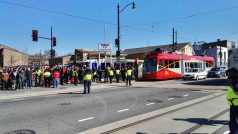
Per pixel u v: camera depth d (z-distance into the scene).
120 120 11.05
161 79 36.78
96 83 30.92
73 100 16.42
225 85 27.69
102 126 10.06
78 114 12.18
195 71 39.28
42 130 9.54
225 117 11.32
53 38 37.00
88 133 9.12
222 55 81.75
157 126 9.93
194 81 34.41
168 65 37.34
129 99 16.97
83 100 16.42
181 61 39.81
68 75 30.20
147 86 27.08
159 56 36.06
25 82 25.47
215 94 19.77
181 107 13.97
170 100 16.69
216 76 43.12
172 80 37.06
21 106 14.41
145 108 13.83
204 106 14.23
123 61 46.25
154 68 35.84
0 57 96.56
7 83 24.42
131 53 94.88
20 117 11.62
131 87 26.06
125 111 12.96
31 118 11.41
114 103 15.30
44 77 26.88
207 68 48.12
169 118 11.30
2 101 16.78
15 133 9.16
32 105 14.67
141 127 9.81
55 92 21.55
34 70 30.72
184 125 10.03
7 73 24.59
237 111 6.83
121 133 9.05
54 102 15.66
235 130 6.84
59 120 11.02
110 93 20.25
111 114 12.23
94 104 14.90
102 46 42.47
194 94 19.81
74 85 28.50
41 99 17.14
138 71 40.97
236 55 27.56
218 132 8.91
